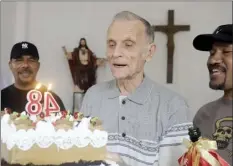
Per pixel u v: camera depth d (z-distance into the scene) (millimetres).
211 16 3672
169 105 1506
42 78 3787
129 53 1458
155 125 1489
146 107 1512
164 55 3703
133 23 1473
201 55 3670
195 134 1368
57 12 3822
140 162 1462
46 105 1481
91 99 1637
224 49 2008
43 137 1299
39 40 3812
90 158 1367
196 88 3668
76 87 3641
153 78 3713
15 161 1260
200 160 1312
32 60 2551
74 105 3592
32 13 3820
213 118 1982
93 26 3799
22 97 2486
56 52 3803
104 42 3781
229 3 3656
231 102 1979
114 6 3797
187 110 1521
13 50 2551
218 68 2023
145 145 1469
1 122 1359
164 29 3666
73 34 3809
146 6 3752
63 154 1323
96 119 1453
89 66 3637
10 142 1263
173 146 1453
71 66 3666
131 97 1525
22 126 1305
